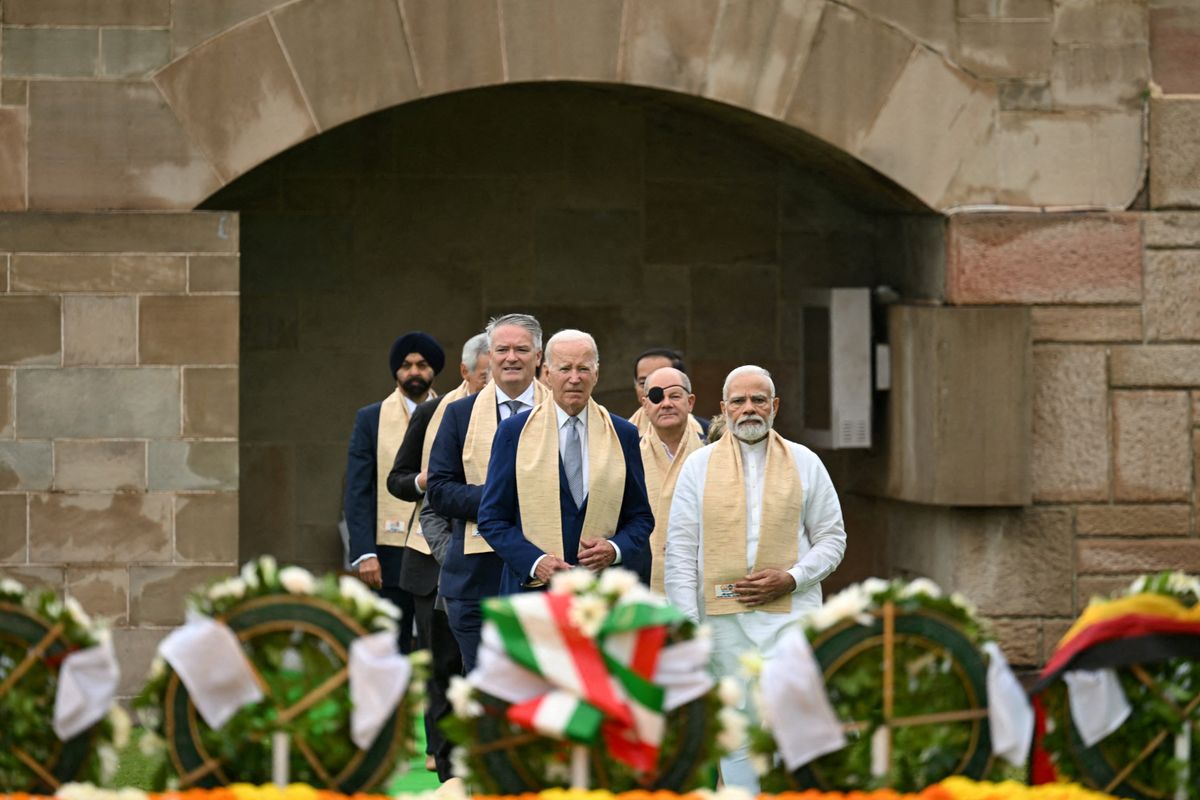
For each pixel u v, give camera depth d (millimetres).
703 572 24656
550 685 17141
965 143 36062
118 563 33219
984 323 35875
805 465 24906
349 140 39625
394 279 39844
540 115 40156
